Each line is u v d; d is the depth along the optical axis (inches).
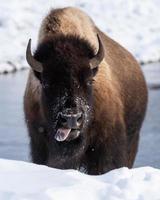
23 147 1310.3
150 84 2158.0
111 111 809.5
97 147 796.0
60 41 755.4
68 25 819.4
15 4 3523.6
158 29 3609.7
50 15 834.8
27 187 502.0
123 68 935.0
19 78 2390.5
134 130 965.2
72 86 698.2
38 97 780.6
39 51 750.5
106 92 806.5
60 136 685.9
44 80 721.0
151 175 546.0
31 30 3196.4
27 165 566.3
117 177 539.5
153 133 1434.5
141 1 4020.7
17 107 1742.1
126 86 927.7
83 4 3860.7
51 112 705.6
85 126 737.0
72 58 724.7
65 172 549.3
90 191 497.7
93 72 743.1
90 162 803.4
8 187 500.7
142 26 3639.3
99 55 748.6
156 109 1706.4
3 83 2239.2
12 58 2748.5
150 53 3041.3
